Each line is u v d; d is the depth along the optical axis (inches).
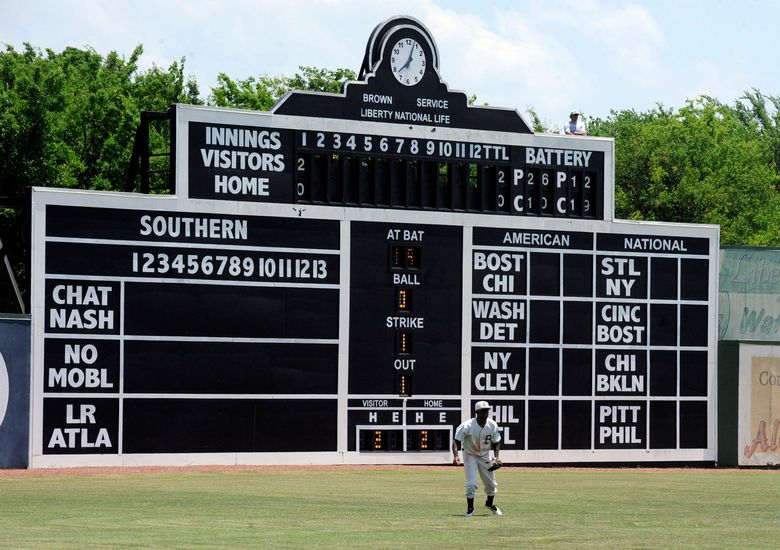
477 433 1007.0
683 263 1888.5
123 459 1557.6
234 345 1619.1
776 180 4035.4
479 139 1772.9
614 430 1831.9
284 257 1652.3
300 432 1654.8
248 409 1625.2
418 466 1699.1
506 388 1768.0
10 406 1520.7
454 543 805.9
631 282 1851.6
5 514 979.9
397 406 1706.4
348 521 947.3
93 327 1546.5
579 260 1820.9
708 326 1902.1
